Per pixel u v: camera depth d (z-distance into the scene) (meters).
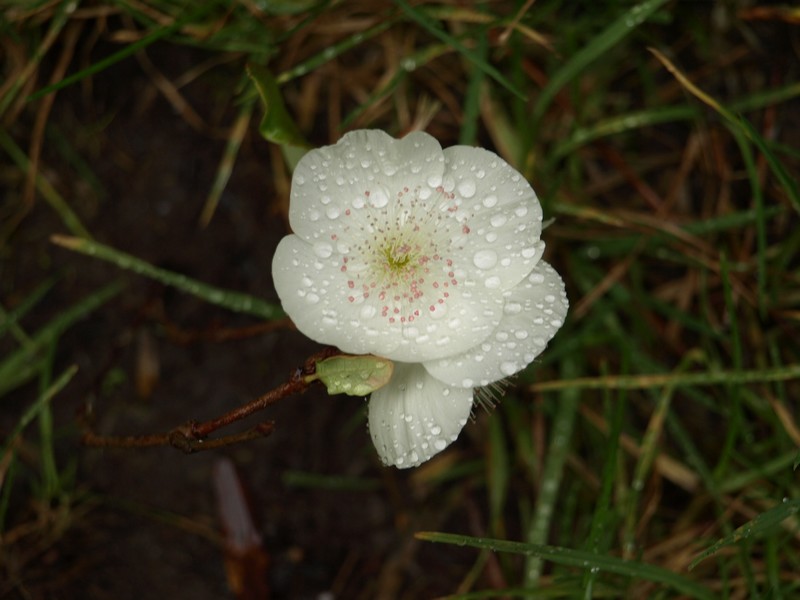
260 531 0.33
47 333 0.33
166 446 0.33
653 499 0.32
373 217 0.25
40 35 0.33
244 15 0.33
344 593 0.33
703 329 0.33
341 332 0.25
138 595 0.33
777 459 0.32
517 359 0.25
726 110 0.29
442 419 0.25
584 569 0.30
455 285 0.25
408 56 0.33
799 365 0.33
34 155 0.33
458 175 0.25
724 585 0.30
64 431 0.33
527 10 0.32
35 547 0.32
